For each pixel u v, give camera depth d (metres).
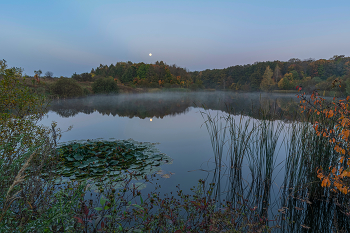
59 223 1.66
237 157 3.77
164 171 3.44
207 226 1.78
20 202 1.60
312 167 2.75
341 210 2.41
